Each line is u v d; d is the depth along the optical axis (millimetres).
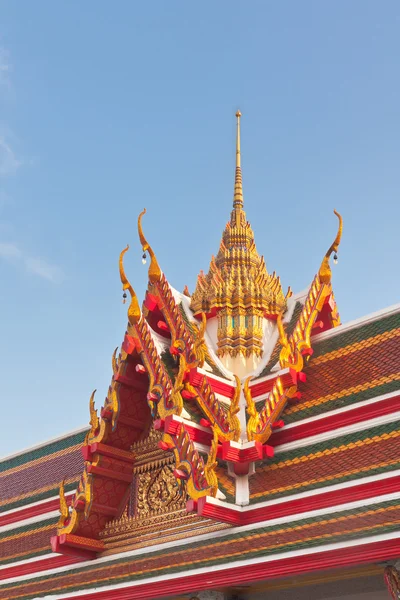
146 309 21266
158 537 19734
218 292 22703
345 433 17875
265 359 21656
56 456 28922
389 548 13844
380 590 15555
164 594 17172
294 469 18031
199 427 18812
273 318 22734
